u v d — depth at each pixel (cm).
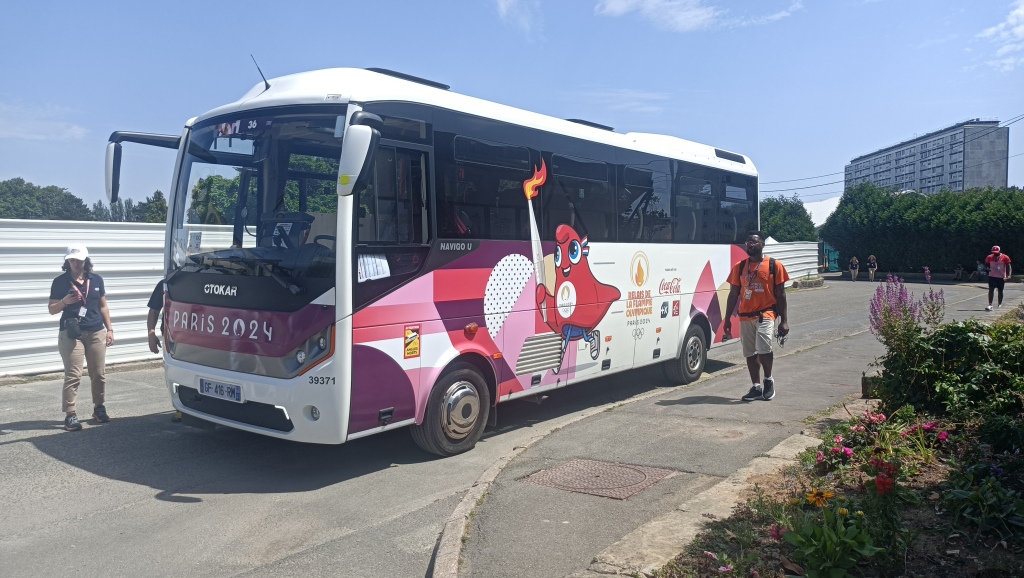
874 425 653
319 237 633
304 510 588
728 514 501
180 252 736
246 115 700
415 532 543
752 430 755
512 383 809
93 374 851
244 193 689
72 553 501
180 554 500
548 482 607
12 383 1109
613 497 568
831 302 2673
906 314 753
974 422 647
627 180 996
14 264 1132
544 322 851
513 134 812
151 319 767
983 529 441
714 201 1205
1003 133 12950
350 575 470
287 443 785
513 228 806
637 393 1086
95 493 623
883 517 432
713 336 1201
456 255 730
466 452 759
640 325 1023
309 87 679
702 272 1170
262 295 646
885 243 4988
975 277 4234
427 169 705
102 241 1241
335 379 617
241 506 596
